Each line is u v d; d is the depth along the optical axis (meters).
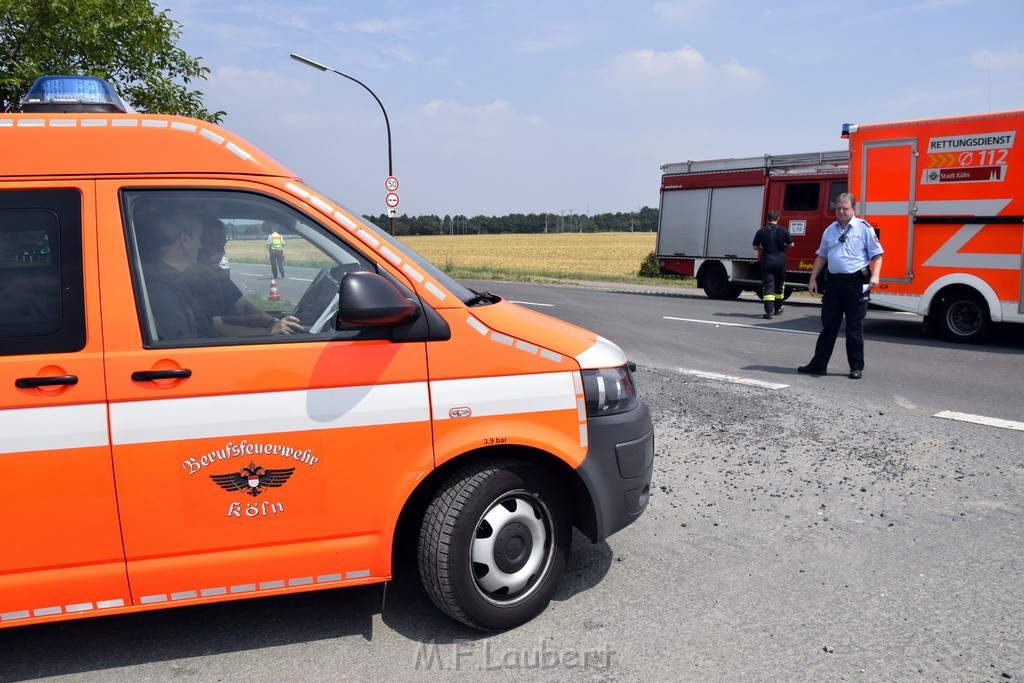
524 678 3.07
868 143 11.60
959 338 11.25
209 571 3.07
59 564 2.94
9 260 2.89
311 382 3.09
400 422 3.19
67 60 11.09
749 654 3.23
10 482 2.85
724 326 13.55
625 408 3.60
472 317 3.33
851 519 4.63
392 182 28.09
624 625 3.47
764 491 5.09
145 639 3.38
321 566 3.19
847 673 3.09
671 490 5.13
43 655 3.27
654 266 30.19
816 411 7.16
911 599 3.69
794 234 19.08
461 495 3.28
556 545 3.51
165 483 2.97
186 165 3.10
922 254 11.27
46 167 2.96
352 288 2.99
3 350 2.86
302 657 3.22
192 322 3.05
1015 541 4.31
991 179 10.49
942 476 5.34
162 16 11.89
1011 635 3.37
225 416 3.00
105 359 2.91
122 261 2.97
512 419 3.34
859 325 8.60
